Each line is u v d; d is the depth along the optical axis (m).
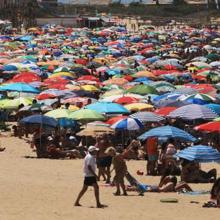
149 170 61.16
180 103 83.06
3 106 90.69
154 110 82.38
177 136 64.12
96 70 144.50
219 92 98.38
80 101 90.56
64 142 73.00
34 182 56.06
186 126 77.50
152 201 48.78
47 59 164.25
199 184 56.69
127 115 77.81
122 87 108.50
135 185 52.59
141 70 138.12
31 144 76.25
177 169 57.19
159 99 90.62
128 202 48.12
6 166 65.06
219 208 46.56
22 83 100.38
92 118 74.06
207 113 75.44
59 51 195.88
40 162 68.12
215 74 131.75
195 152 54.09
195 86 104.44
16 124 93.88
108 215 43.03
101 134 67.38
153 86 102.50
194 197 50.78
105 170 56.09
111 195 50.78
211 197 47.84
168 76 125.50
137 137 70.94
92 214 43.19
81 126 75.38
